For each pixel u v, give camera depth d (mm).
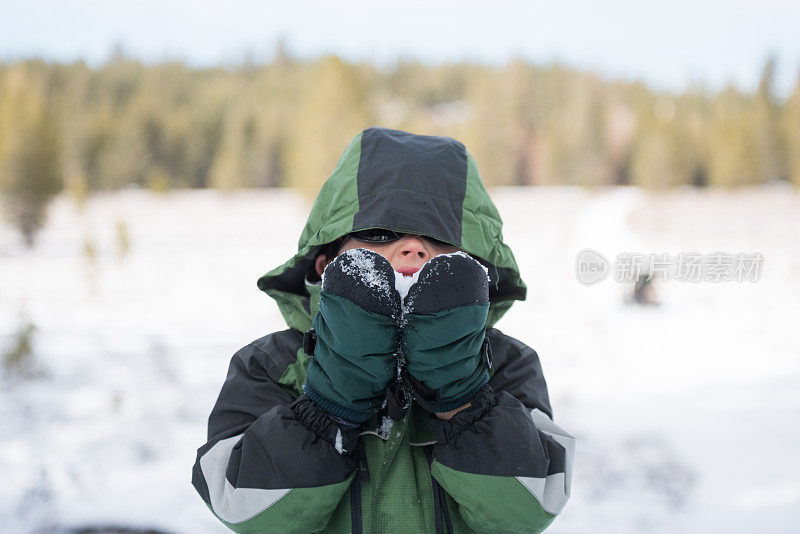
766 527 3816
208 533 3326
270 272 1047
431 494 899
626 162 49125
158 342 9125
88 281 14477
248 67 94750
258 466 802
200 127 48406
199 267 16828
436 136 1025
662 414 6035
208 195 40719
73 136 41906
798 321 10680
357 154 989
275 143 44844
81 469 4426
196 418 5777
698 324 10438
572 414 6035
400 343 816
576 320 10594
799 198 37594
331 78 17547
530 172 50500
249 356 990
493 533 874
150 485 4133
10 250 19438
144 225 25641
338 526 878
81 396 6426
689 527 3803
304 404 827
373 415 907
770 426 5668
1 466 4484
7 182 19812
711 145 45250
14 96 21328
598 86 62688
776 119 46562
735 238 20969
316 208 1022
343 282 782
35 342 8883
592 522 3844
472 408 825
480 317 788
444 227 920
